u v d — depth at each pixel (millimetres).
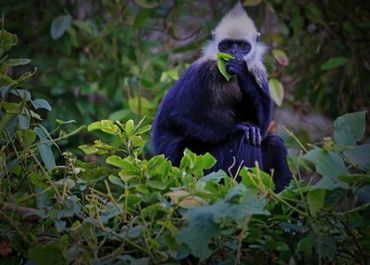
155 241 6156
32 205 6871
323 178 6102
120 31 14805
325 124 16203
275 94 13031
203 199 6305
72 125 13531
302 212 6312
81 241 6328
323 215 6367
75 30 14750
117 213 6480
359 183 6215
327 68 13875
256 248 6605
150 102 13688
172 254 6172
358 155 6293
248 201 5992
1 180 6746
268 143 10289
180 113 10344
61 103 14164
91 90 14633
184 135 10312
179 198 6270
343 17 15453
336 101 15234
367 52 15258
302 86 15172
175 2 14789
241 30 10906
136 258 6465
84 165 7328
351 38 15328
